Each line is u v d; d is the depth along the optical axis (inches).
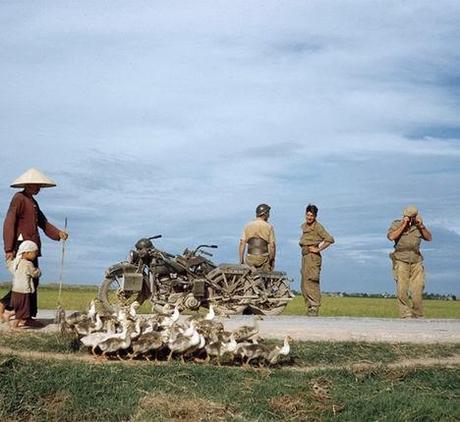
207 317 570.6
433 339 614.9
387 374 508.7
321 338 597.0
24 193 604.7
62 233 619.8
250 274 792.3
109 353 505.7
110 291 748.0
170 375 469.4
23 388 437.4
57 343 534.9
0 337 545.6
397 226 825.5
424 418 424.2
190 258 772.0
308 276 815.1
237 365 515.5
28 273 579.5
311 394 446.9
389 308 1269.7
